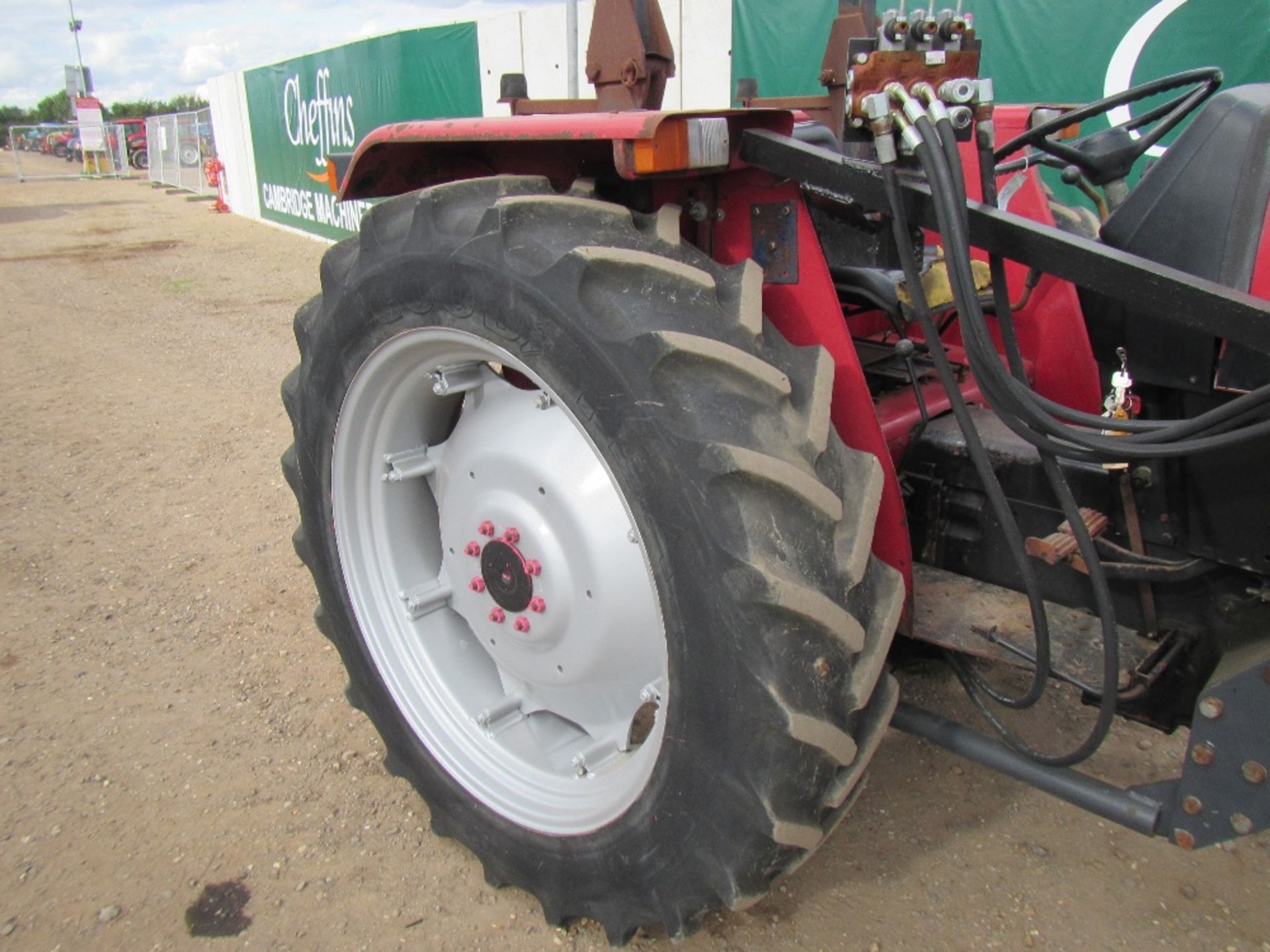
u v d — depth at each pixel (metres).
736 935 1.94
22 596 3.38
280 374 6.14
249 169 15.68
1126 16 4.89
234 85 15.42
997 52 5.39
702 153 1.47
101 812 2.35
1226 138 1.48
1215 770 1.49
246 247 12.46
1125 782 2.27
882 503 1.72
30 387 5.94
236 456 4.67
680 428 1.39
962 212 1.33
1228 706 1.45
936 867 2.10
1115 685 1.49
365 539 2.15
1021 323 2.25
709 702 1.46
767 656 1.38
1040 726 2.46
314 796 2.40
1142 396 1.66
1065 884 2.04
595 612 1.78
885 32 1.46
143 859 2.20
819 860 2.12
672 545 1.43
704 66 6.87
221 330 7.48
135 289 9.50
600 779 1.86
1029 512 1.81
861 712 1.56
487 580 1.95
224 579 3.47
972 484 1.87
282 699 2.79
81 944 1.98
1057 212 2.59
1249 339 1.26
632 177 1.47
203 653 3.02
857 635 1.44
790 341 1.71
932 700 2.56
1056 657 1.68
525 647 1.96
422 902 2.07
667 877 1.64
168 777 2.47
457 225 1.63
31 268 11.06
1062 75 5.18
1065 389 2.13
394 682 2.15
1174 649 1.64
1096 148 1.79
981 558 1.89
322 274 1.96
